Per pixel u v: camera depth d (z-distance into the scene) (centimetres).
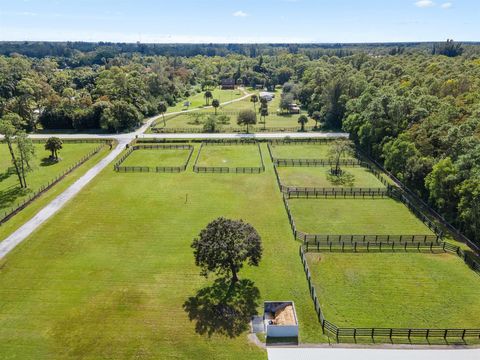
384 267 3350
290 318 2612
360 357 2381
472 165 3712
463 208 3584
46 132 8362
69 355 2389
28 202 4597
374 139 6138
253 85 17212
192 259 3447
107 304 2852
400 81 8700
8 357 2373
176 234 3891
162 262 3397
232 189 5119
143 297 2933
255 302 2877
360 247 3659
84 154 6731
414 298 2936
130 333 2570
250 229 2997
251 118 8256
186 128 8875
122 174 5678
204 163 6253
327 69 11956
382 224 4156
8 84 9838
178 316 2731
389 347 2462
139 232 3931
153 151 6975
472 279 3178
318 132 8369
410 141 4991
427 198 4600
